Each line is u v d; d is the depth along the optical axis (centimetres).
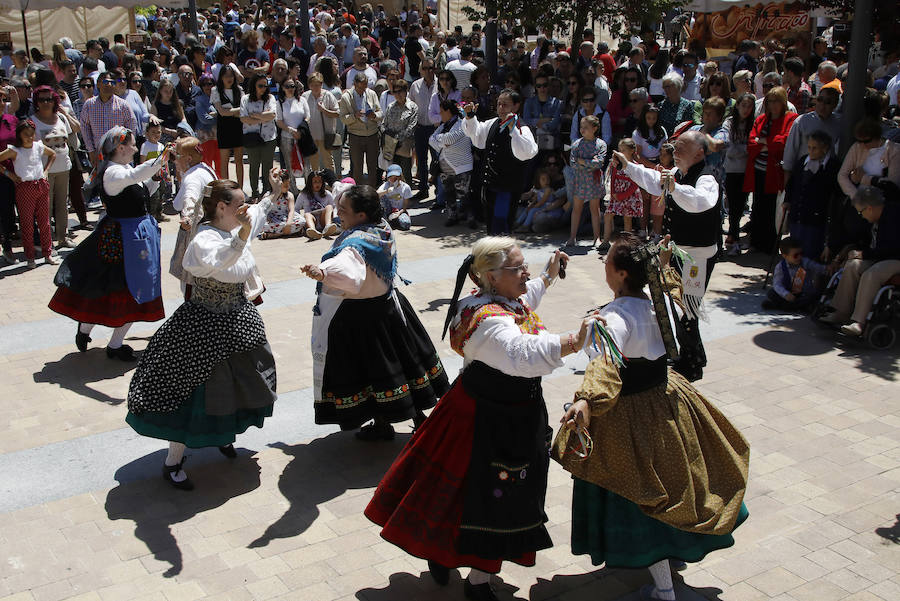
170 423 459
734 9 1606
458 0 2092
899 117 909
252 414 479
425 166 1236
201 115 1195
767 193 920
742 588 387
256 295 487
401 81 1173
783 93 888
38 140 934
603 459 352
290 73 1371
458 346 361
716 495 361
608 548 356
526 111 1106
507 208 738
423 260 931
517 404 356
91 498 465
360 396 486
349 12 2730
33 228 898
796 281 763
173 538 427
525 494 357
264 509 456
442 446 362
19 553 412
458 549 357
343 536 431
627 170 559
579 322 727
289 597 381
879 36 1142
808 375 626
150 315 646
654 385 355
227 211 455
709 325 731
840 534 430
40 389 604
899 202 672
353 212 474
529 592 388
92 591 384
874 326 671
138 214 632
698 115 979
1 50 1603
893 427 545
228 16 2578
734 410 567
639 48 1279
